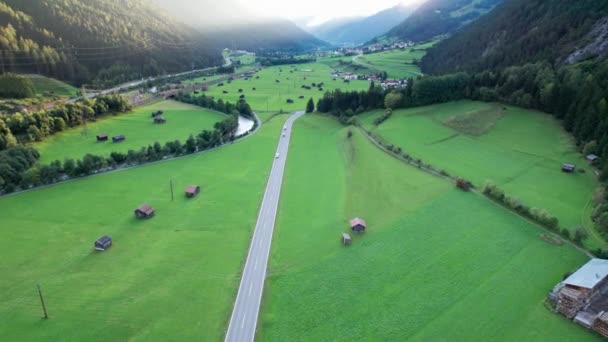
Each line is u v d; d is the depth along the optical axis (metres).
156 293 68.69
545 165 108.94
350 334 59.16
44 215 95.50
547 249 74.62
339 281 71.00
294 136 168.38
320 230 88.75
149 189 112.12
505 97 156.38
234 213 98.31
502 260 72.75
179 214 97.62
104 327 60.91
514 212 87.94
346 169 125.25
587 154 107.69
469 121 145.38
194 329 60.62
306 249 81.44
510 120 141.00
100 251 81.25
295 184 116.81
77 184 113.81
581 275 61.88
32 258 78.44
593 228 79.00
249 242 85.12
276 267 75.88
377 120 166.12
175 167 129.75
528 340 55.44
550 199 91.81
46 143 145.62
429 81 173.00
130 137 160.62
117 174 122.25
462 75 172.88
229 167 130.75
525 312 60.25
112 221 93.56
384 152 131.00
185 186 114.81
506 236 79.62
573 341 54.66
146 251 81.50
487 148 125.50
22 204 100.56
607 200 84.75
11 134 134.12
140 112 199.88
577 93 126.00
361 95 190.25
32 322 61.84
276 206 102.56
